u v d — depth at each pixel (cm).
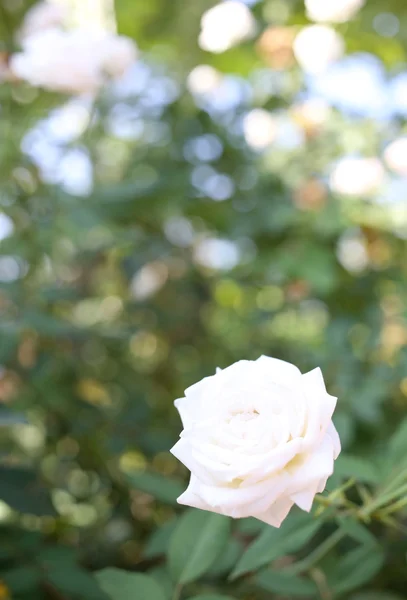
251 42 158
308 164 142
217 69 169
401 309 122
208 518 69
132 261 133
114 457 118
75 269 142
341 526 71
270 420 57
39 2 157
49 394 114
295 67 146
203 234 149
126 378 132
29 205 119
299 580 72
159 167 142
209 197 139
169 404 136
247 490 56
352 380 106
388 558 82
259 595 80
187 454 57
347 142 141
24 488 78
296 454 56
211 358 143
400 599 80
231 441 57
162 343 146
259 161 144
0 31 158
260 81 151
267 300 142
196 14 179
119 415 113
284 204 133
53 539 101
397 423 111
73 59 113
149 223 141
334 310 134
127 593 67
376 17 170
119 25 183
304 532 66
